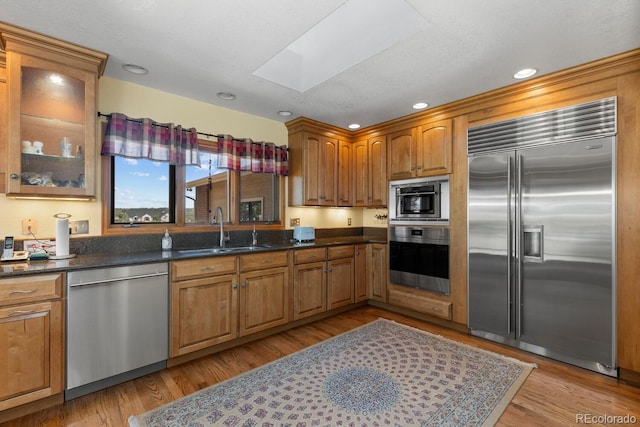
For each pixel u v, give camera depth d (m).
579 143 2.41
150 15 1.81
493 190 2.90
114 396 2.01
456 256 3.19
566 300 2.47
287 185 3.94
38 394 1.82
